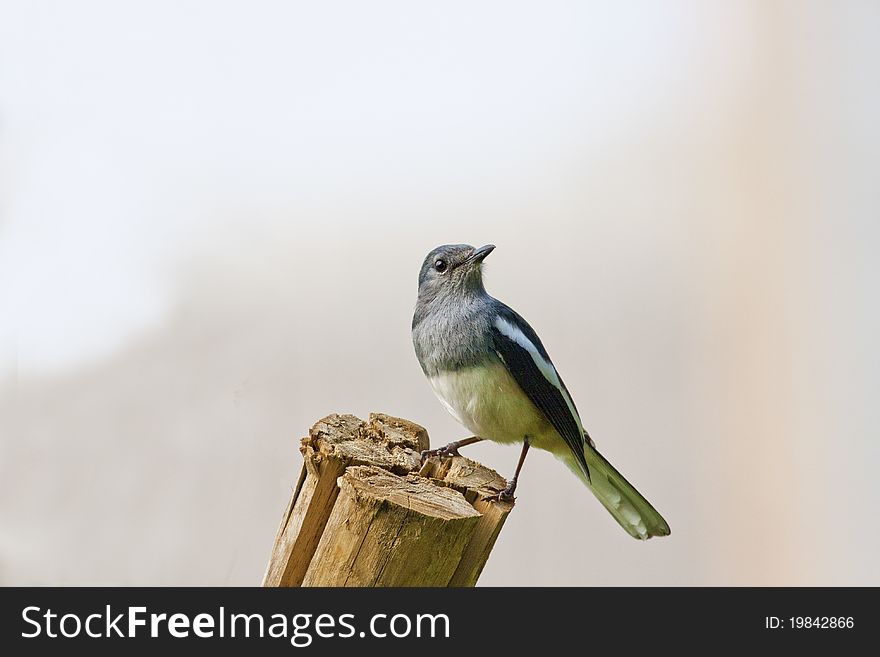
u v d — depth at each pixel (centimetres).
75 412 1006
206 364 1030
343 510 518
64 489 995
